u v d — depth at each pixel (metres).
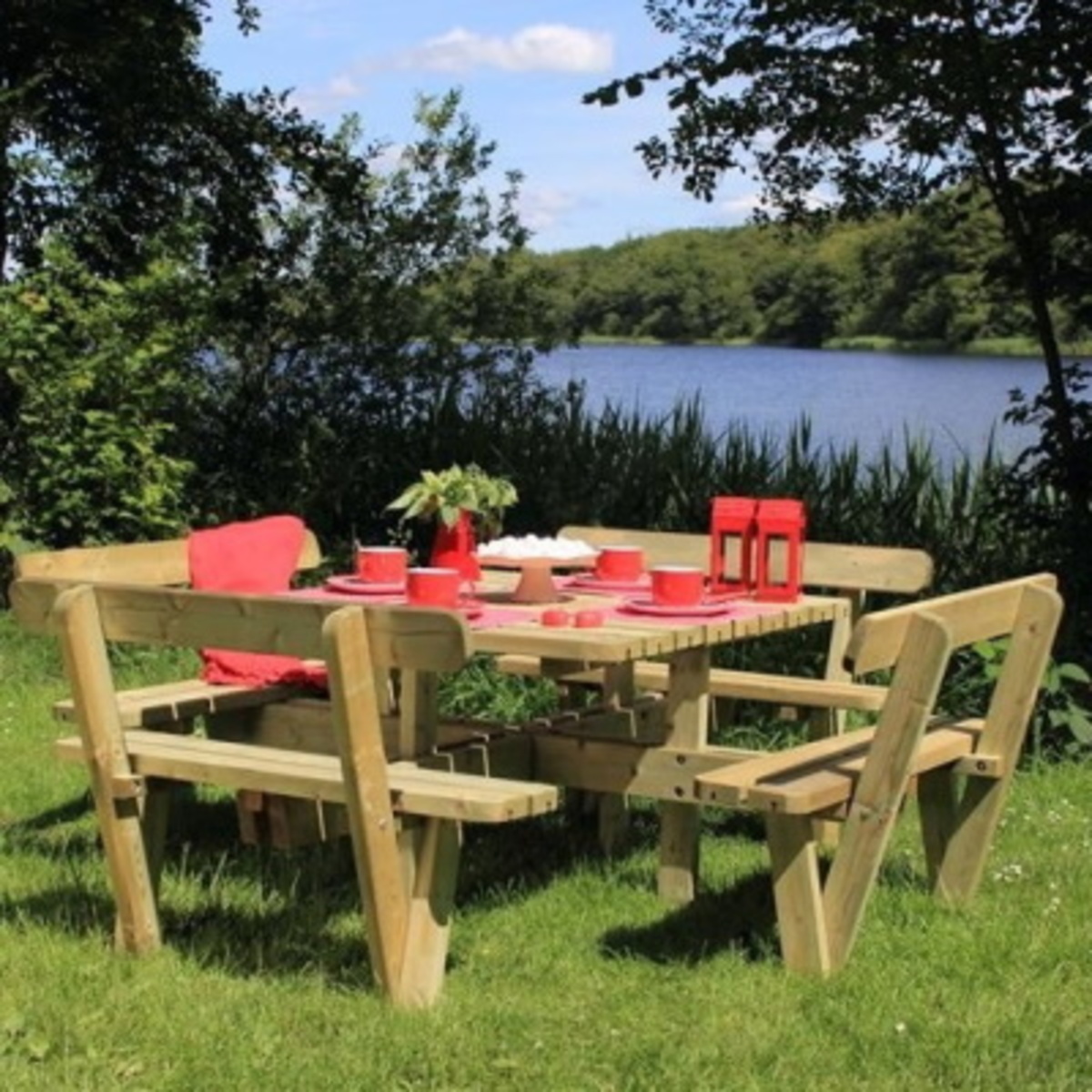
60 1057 3.85
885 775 4.37
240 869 5.38
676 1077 3.74
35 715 7.67
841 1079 3.76
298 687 5.82
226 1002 4.15
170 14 11.46
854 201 8.98
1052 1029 4.01
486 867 5.52
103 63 10.89
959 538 8.67
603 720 5.74
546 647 4.71
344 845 5.58
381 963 4.15
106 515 9.41
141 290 9.70
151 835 4.77
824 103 8.16
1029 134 7.98
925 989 4.32
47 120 11.55
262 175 12.34
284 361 12.16
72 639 4.45
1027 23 7.84
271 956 4.51
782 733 7.18
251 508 11.33
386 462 11.47
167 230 10.73
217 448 11.68
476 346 12.30
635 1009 4.18
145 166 11.99
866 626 4.14
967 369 14.68
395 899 4.14
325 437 11.52
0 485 9.13
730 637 5.04
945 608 4.48
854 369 19.41
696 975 4.43
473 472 5.59
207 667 5.94
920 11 7.77
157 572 6.12
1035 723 7.03
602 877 5.43
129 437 9.30
